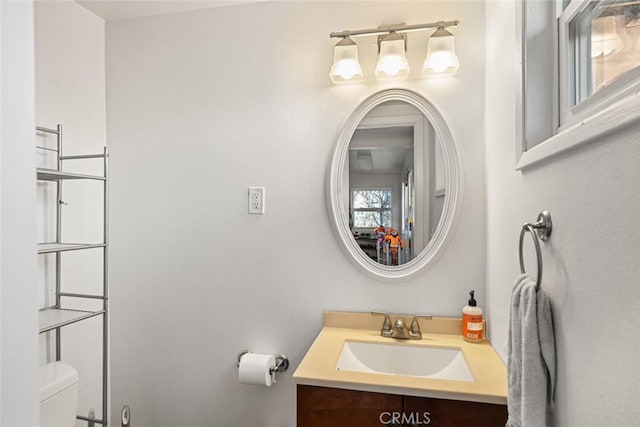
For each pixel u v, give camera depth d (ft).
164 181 5.80
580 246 2.16
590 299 2.03
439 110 4.89
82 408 5.55
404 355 4.58
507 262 3.80
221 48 5.60
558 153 2.41
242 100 5.53
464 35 4.86
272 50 5.42
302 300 5.33
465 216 4.87
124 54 5.93
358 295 5.16
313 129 5.30
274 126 5.42
